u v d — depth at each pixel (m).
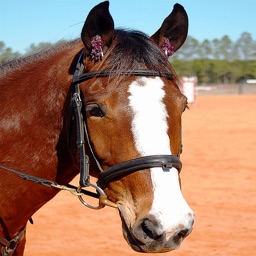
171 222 2.97
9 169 3.71
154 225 3.00
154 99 3.23
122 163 3.17
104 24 3.45
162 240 2.98
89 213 9.56
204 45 71.56
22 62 4.00
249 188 11.58
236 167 13.91
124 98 3.23
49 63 3.86
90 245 7.78
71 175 3.83
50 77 3.76
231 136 19.70
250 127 22.31
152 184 3.10
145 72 3.33
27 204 3.78
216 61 69.25
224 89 59.81
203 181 12.23
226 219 9.20
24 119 3.75
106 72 3.35
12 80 3.92
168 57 3.71
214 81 68.44
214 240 8.06
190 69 67.62
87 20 3.44
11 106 3.80
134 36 3.55
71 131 3.52
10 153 3.74
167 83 3.36
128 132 3.17
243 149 16.77
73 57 3.75
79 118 3.38
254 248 7.71
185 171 13.38
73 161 3.62
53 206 10.00
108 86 3.28
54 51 3.97
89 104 3.29
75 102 3.40
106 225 8.85
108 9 3.43
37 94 3.75
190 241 8.02
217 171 13.38
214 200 10.51
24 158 3.73
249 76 68.75
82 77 3.42
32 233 8.30
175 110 3.26
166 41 3.73
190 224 3.02
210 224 8.89
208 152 16.25
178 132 3.26
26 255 7.25
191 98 35.25
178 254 7.44
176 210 3.01
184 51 70.12
